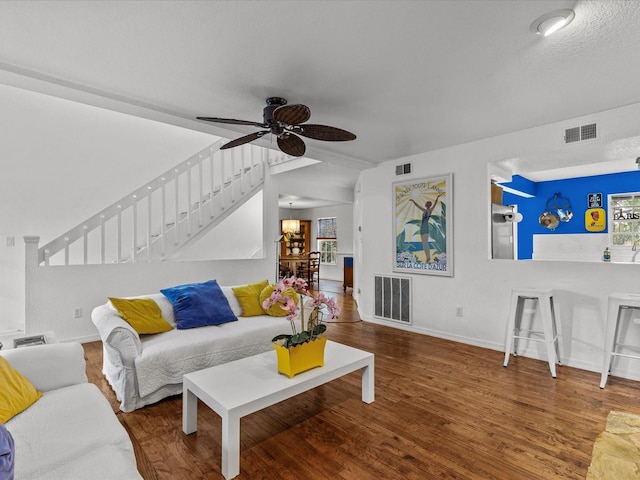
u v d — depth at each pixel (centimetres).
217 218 555
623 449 99
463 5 170
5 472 101
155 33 192
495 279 387
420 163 455
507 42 202
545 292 319
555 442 212
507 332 348
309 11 174
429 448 207
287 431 227
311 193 705
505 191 556
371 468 190
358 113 314
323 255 1106
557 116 323
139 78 246
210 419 242
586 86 259
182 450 206
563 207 600
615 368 313
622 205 548
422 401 267
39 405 167
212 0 165
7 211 448
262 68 232
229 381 215
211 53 213
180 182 580
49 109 475
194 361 279
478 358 361
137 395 254
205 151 552
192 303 328
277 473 186
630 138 300
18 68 229
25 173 459
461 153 413
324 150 439
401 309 479
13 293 450
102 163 514
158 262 479
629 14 175
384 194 502
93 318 288
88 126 504
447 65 229
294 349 222
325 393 283
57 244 420
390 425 233
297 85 257
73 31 190
